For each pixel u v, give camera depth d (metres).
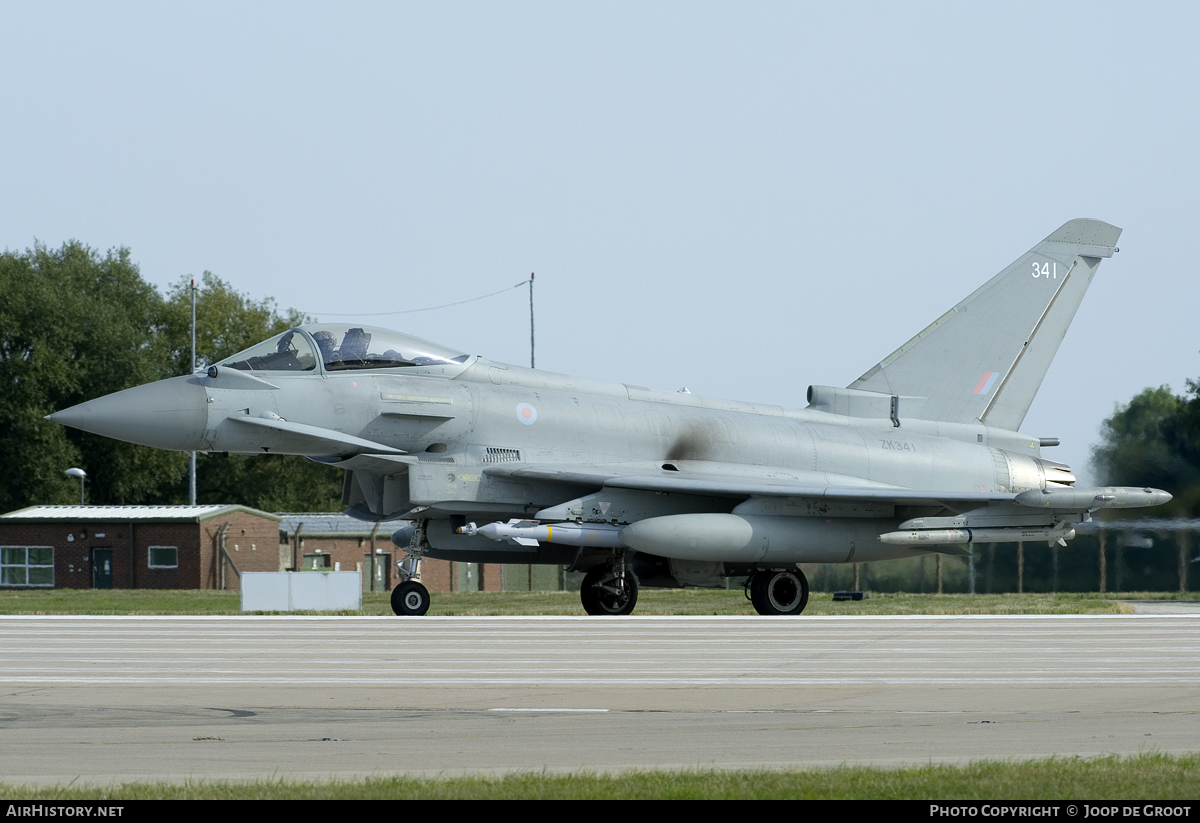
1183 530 133.12
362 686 43.00
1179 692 41.72
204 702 39.38
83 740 32.72
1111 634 63.97
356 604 90.94
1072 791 25.61
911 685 43.47
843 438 93.31
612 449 86.62
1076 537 135.75
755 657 52.03
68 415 77.00
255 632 63.72
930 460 94.62
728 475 88.06
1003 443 98.69
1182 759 28.98
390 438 81.62
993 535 85.50
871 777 27.08
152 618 74.62
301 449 81.12
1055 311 100.50
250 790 25.83
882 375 97.31
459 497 81.88
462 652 53.75
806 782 26.55
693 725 35.09
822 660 50.91
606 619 73.88
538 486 84.12
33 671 46.91
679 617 76.12
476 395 84.06
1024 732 33.88
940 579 139.12
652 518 80.81
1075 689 42.41
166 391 78.50
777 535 82.56
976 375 98.75
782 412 94.81
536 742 32.44
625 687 42.88
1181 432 135.00
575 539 80.44
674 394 92.31
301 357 81.12
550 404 86.12
